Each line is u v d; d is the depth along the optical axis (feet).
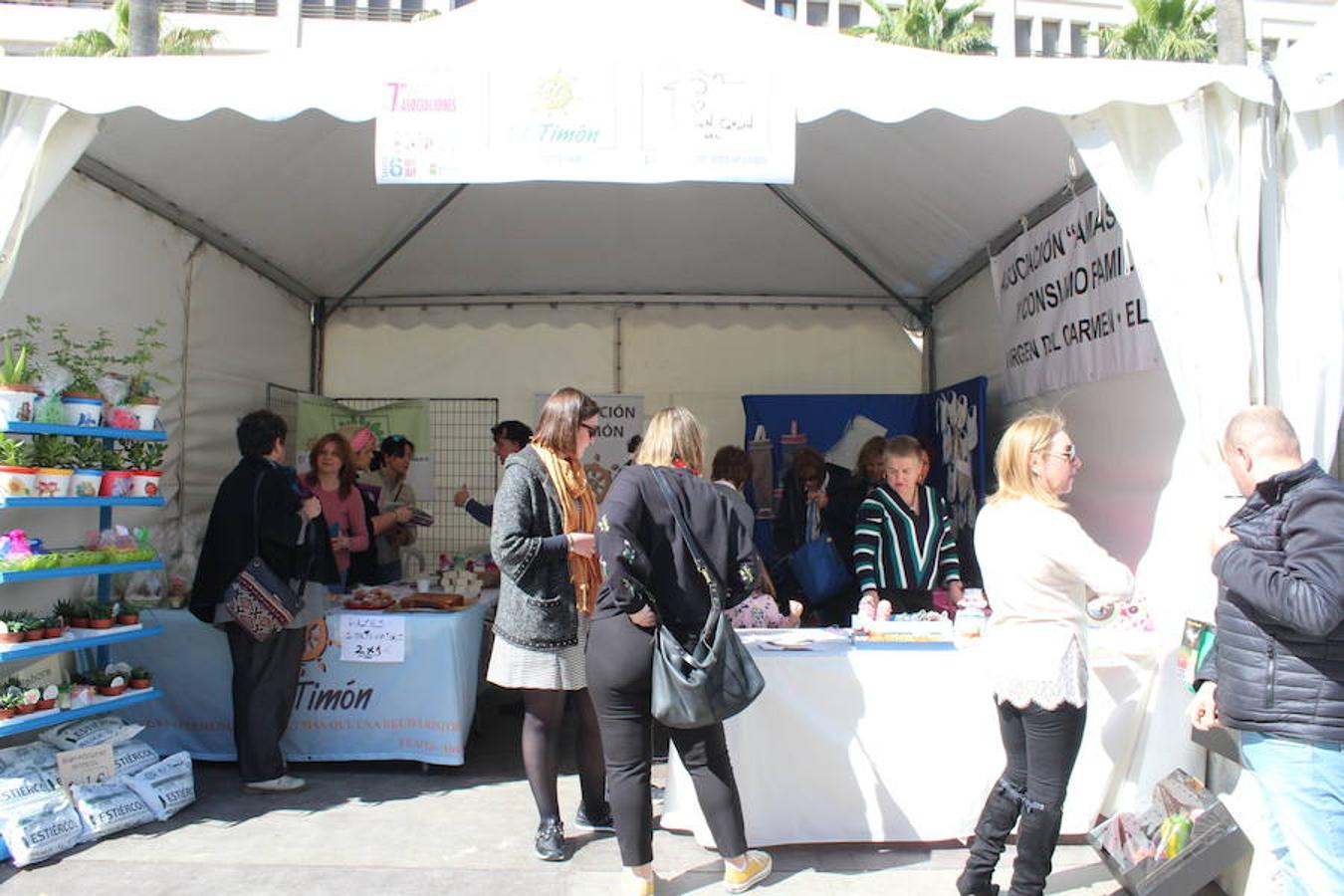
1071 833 11.06
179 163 14.37
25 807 10.40
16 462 10.44
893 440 13.35
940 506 13.39
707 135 10.24
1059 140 13.00
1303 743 7.04
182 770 12.19
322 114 14.23
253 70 10.16
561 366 23.67
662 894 9.73
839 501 16.12
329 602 14.33
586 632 10.42
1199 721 8.46
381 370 23.61
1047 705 8.47
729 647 8.89
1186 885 9.09
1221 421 10.06
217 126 13.60
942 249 19.21
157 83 10.10
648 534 9.08
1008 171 14.57
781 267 22.35
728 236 20.89
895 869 10.39
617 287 23.39
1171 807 9.46
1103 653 10.85
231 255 18.38
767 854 10.08
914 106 10.18
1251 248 10.24
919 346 23.89
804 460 17.63
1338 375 10.18
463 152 10.18
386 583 18.21
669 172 10.20
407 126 10.17
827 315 23.97
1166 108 10.39
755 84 10.25
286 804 12.35
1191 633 9.77
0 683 11.27
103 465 11.79
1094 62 10.26
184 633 14.06
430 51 10.33
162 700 14.08
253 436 12.89
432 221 20.15
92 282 13.78
